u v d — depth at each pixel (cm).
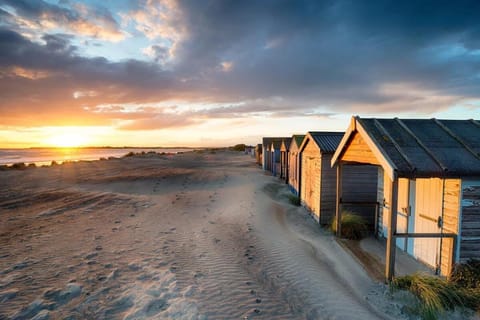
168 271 518
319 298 449
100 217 930
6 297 421
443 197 547
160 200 1223
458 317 397
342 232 809
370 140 541
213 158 4338
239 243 697
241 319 381
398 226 718
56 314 380
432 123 609
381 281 523
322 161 929
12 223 851
